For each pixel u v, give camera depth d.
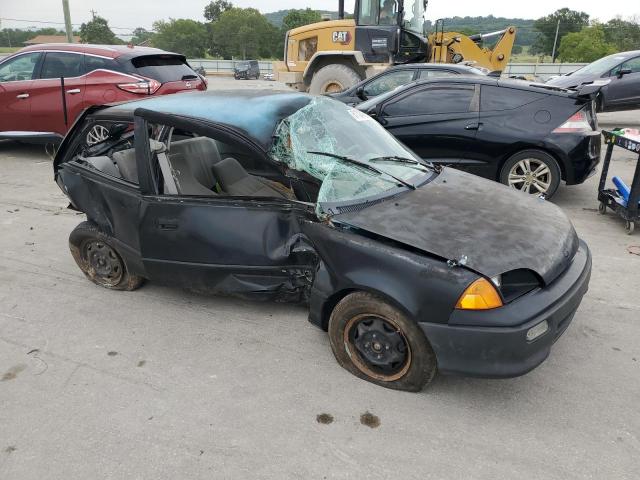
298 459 2.48
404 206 3.10
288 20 97.44
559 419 2.73
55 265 4.80
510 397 2.91
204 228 3.41
